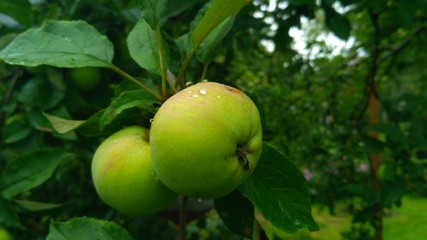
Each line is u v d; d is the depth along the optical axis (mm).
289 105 776
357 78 864
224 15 211
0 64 460
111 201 232
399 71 928
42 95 416
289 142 763
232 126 188
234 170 193
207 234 824
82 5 457
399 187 582
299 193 229
